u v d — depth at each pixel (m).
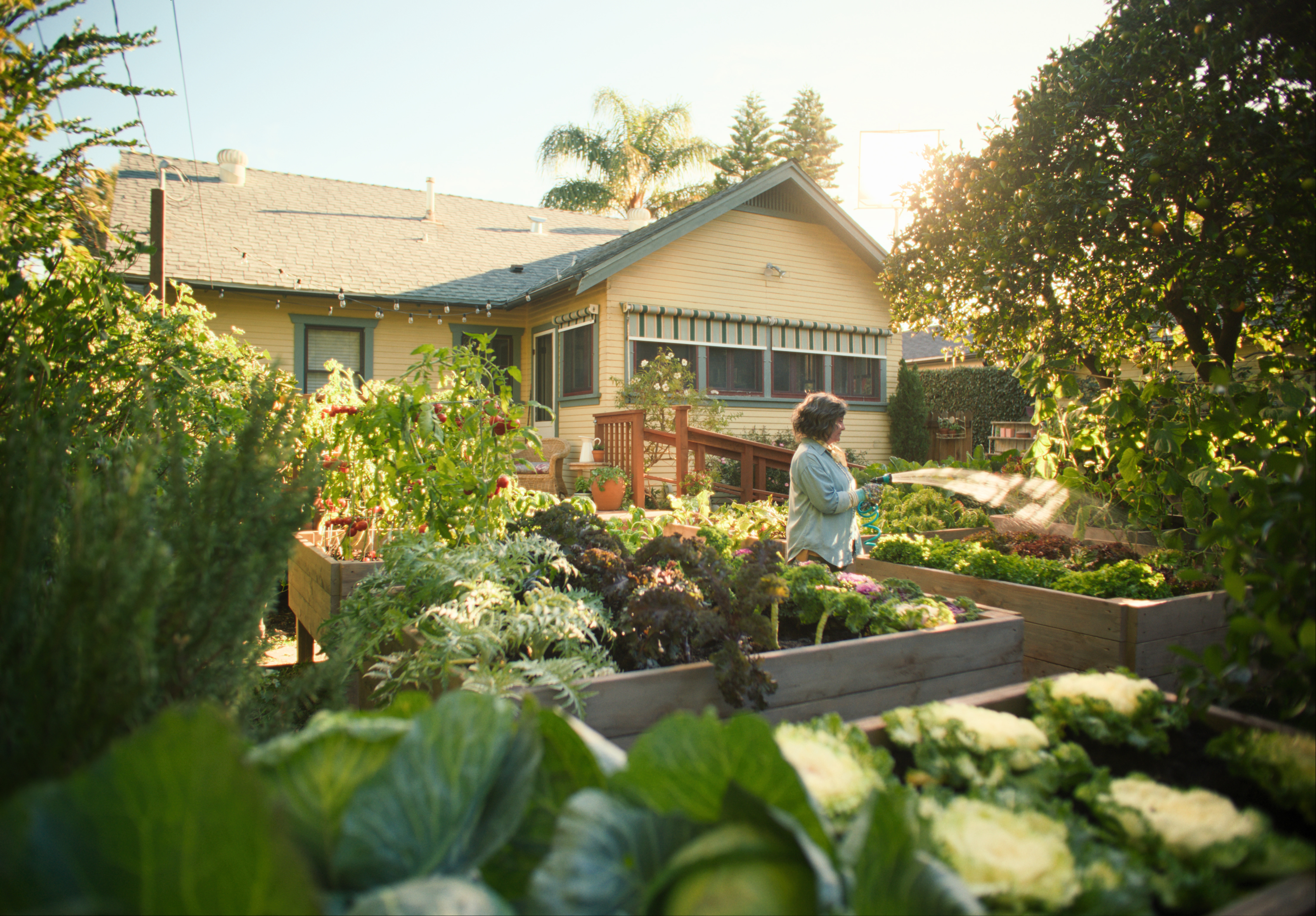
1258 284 3.24
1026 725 1.41
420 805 0.81
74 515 1.06
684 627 2.21
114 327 2.99
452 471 3.57
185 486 1.30
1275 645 1.32
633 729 2.09
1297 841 1.05
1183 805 1.14
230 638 1.22
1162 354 4.45
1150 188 3.30
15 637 1.06
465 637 2.12
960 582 3.94
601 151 26.70
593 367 12.05
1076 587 3.54
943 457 14.79
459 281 13.79
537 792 0.94
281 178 15.67
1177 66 3.17
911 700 2.57
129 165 14.13
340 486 4.20
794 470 4.03
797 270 13.49
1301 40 2.41
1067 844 1.04
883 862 0.77
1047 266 4.02
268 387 1.50
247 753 0.84
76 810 0.56
